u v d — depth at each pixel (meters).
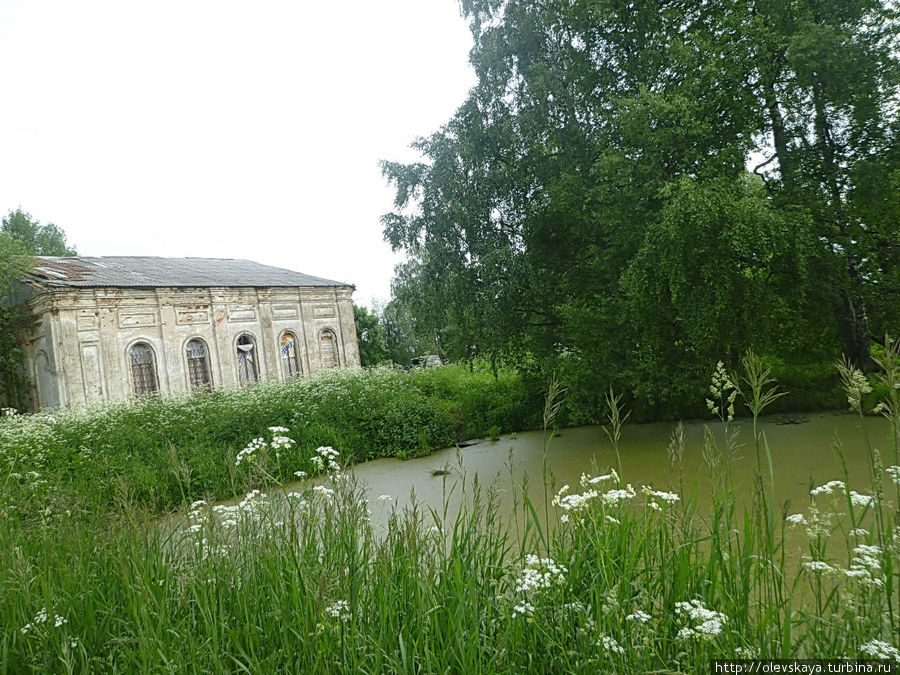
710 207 8.94
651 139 10.11
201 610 2.53
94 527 3.85
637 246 10.85
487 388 16.45
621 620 2.30
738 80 10.37
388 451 12.05
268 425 11.92
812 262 10.75
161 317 23.28
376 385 15.44
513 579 2.87
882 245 11.80
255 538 3.34
